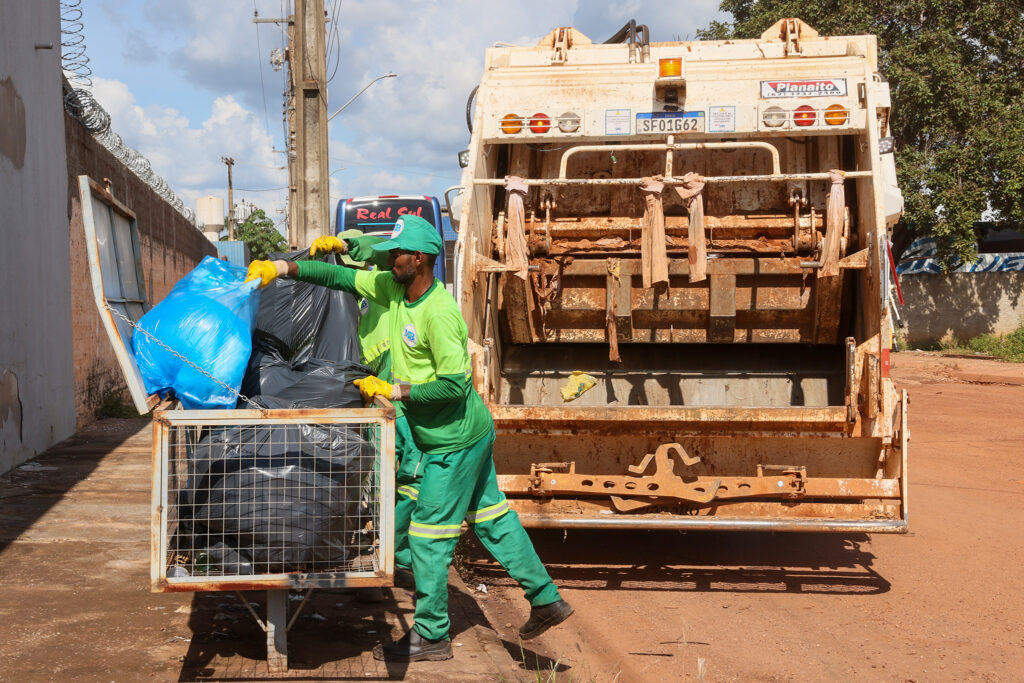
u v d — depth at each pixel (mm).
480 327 6012
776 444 5430
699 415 5293
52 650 3748
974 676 4066
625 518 5227
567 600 5211
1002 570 5879
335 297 5074
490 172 6520
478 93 6289
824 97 6016
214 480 3494
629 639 4539
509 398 6828
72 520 6125
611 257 6664
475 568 5797
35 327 9148
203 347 3744
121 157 14281
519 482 5363
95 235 3578
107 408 12680
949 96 25703
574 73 6301
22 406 8664
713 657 4277
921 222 26516
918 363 23484
